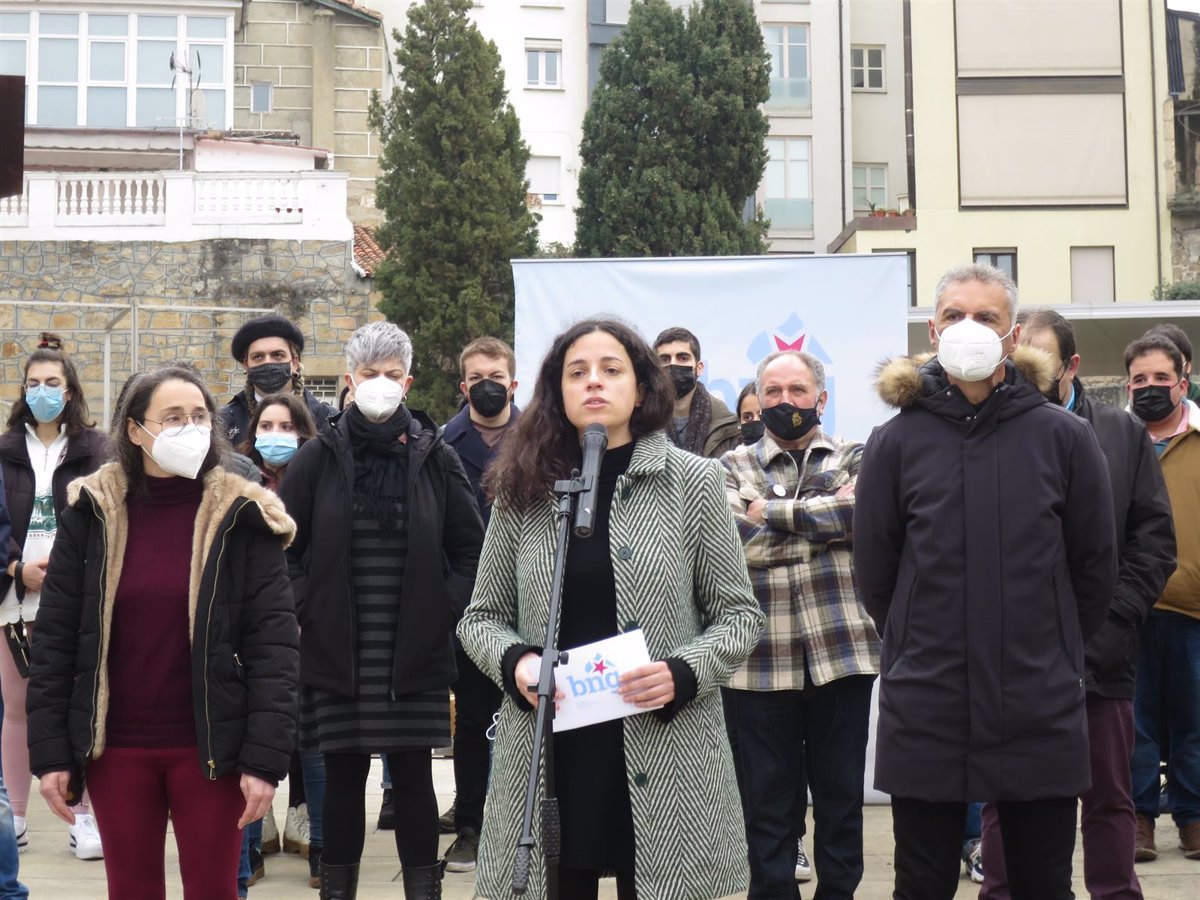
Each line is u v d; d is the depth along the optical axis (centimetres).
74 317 2108
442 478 495
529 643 342
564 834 335
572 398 348
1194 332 2072
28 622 600
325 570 473
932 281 3105
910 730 359
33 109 2761
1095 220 3128
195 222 2150
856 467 500
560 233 3678
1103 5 3145
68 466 615
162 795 378
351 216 3048
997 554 358
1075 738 353
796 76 3625
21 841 610
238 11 3027
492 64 2459
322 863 467
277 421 577
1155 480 473
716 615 350
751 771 477
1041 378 375
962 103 3136
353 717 467
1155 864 565
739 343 700
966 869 566
